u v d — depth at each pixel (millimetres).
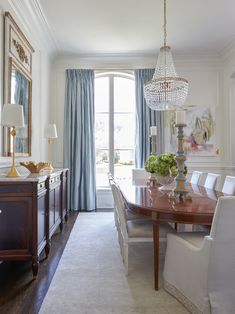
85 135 5098
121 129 5430
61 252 2914
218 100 5344
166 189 2912
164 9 3400
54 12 3652
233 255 1688
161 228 2377
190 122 5297
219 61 5324
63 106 5262
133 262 2641
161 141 5172
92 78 5195
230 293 1699
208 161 5305
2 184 2260
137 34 4320
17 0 3146
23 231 2293
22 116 2484
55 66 5258
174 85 3256
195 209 1949
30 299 1961
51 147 5184
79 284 2191
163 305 1881
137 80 5211
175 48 4902
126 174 5430
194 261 1749
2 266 2564
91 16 3762
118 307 1854
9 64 2900
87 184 5027
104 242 3236
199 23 3979
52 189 3061
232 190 2734
